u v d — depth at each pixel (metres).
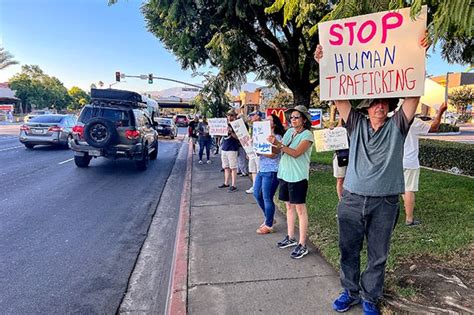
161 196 8.20
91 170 11.18
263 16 8.78
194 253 4.43
